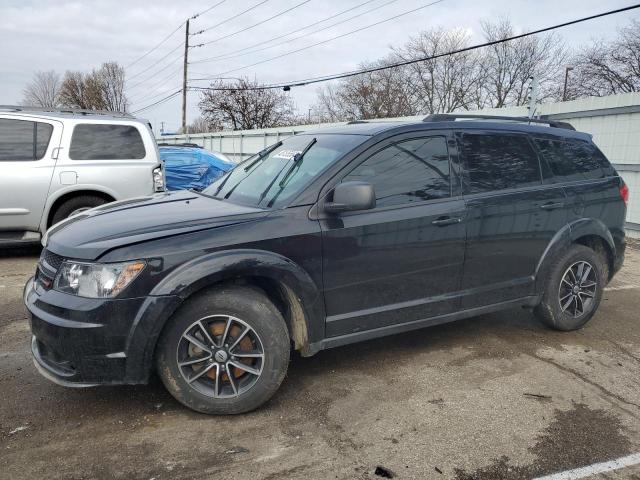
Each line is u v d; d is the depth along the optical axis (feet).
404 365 13.21
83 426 10.26
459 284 13.14
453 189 12.92
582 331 15.90
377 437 10.02
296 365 13.16
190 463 9.15
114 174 23.67
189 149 35.53
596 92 128.77
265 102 166.61
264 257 10.48
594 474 9.04
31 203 22.47
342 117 165.37
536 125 14.99
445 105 147.02
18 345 14.11
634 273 23.99
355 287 11.68
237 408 10.60
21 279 20.51
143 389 11.78
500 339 15.08
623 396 11.82
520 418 10.77
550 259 14.48
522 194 13.84
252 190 12.80
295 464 9.16
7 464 9.04
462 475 8.95
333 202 11.13
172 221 10.80
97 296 9.67
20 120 22.62
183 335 10.18
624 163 32.91
